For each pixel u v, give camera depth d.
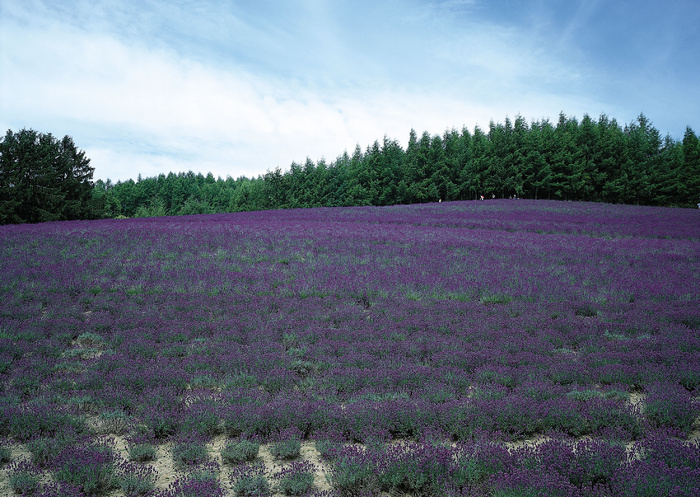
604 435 5.11
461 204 49.53
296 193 96.81
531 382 6.46
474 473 4.14
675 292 12.16
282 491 4.22
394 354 7.90
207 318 10.23
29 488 4.14
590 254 18.44
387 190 78.81
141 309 10.82
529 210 41.88
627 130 87.44
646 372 6.68
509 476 3.91
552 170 71.44
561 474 4.09
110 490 4.32
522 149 72.69
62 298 11.37
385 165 81.75
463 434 5.15
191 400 6.10
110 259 16.00
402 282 13.31
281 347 8.38
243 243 19.58
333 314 10.32
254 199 116.88
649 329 9.02
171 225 26.25
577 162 71.00
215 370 7.29
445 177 75.69
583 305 10.98
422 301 11.66
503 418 5.33
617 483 3.83
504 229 28.52
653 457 4.32
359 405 5.61
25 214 51.56
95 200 62.41
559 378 6.73
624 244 21.69
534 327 9.34
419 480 4.04
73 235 21.06
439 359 7.49
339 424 5.38
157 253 17.20
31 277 13.37
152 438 5.25
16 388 6.51
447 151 80.38
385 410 5.45
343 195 89.06
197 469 4.52
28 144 54.81
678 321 9.60
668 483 3.69
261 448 5.21
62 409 5.73
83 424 5.45
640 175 71.94
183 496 3.89
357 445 5.10
